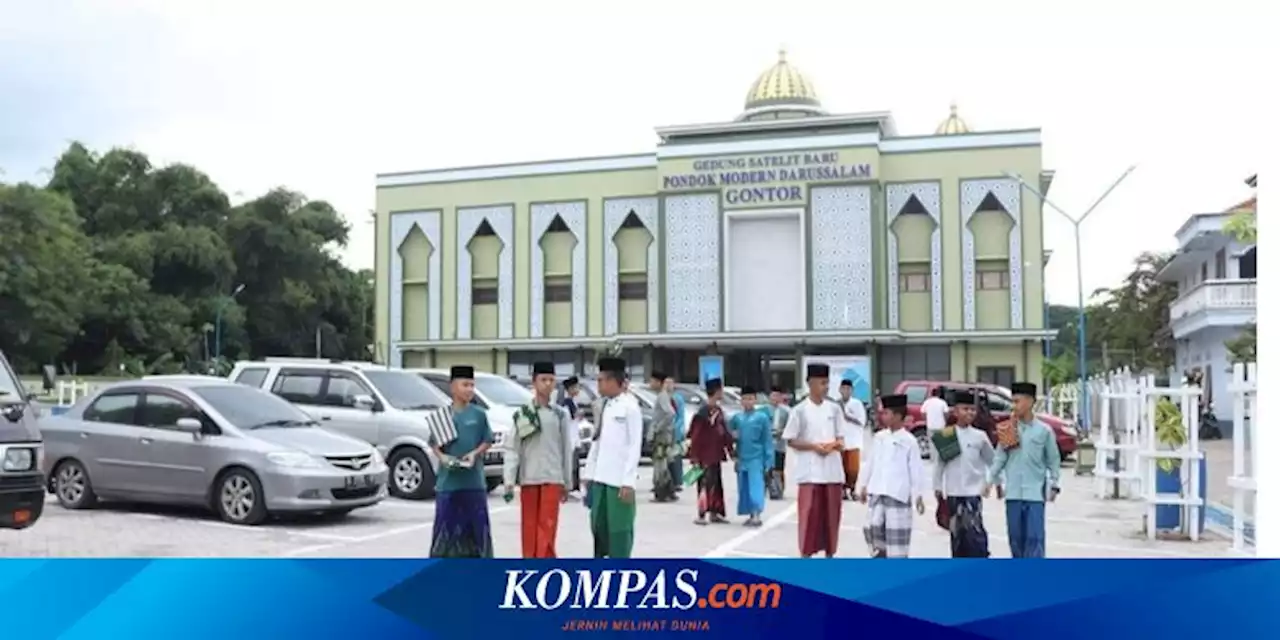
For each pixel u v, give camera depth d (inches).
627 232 2252.7
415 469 620.1
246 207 3085.6
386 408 634.8
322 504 499.5
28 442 387.9
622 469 374.3
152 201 2984.7
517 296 2304.4
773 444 659.4
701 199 2160.4
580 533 507.5
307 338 3255.4
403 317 2394.2
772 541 503.2
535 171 2308.1
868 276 2068.2
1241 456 468.8
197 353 2810.0
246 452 503.2
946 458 388.8
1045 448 384.5
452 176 2367.1
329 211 3353.8
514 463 375.9
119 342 2650.1
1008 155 2060.8
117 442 533.0
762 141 2129.7
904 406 387.9
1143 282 2251.5
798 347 2119.8
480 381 750.5
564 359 2278.5
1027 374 2033.7
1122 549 494.6
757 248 2167.8
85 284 2347.4
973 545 386.6
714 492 555.8
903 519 383.6
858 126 2156.7
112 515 527.5
